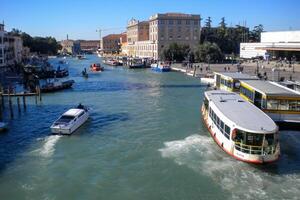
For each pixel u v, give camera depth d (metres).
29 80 77.56
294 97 34.25
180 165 29.19
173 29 165.38
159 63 135.62
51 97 66.19
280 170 28.09
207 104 40.12
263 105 35.06
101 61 196.25
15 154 32.81
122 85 83.88
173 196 24.38
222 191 24.86
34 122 45.47
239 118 30.22
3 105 54.78
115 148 34.03
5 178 27.44
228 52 183.12
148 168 28.94
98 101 60.84
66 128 38.12
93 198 24.27
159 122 43.78
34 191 25.33
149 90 74.12
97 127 41.84
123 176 27.61
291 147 33.19
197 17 166.50
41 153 32.91
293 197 23.95
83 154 32.56
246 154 27.80
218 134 32.78
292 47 118.25
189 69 113.62
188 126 41.50
